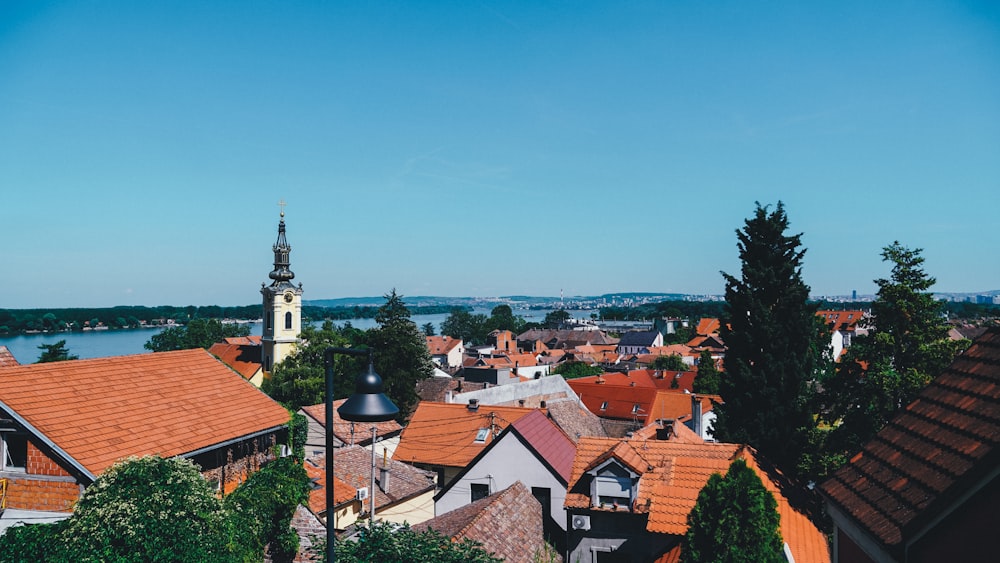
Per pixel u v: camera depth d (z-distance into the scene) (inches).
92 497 619.8
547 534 973.2
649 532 831.1
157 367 933.2
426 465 1414.9
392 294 2957.7
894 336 1092.5
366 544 576.4
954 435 406.0
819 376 1610.5
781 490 904.3
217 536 663.1
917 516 360.2
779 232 1290.6
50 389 764.6
